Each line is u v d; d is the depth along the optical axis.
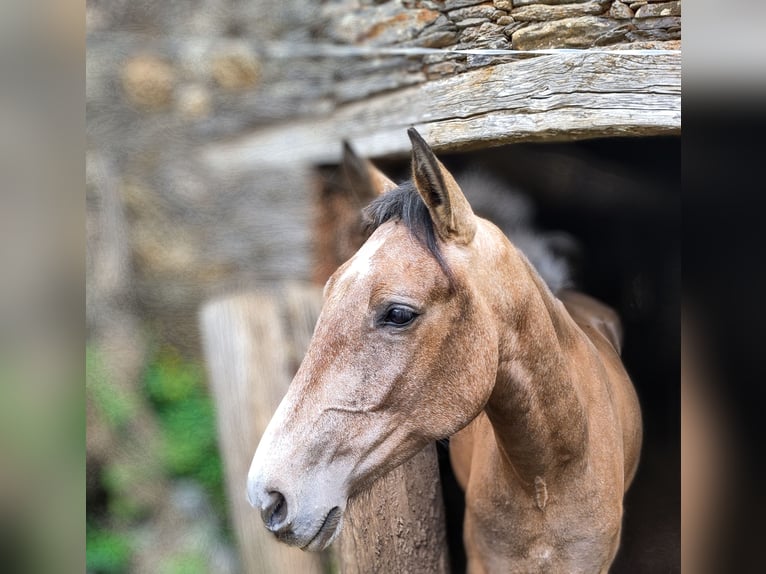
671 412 2.83
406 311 1.39
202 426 3.26
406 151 2.51
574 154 2.77
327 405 1.39
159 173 3.21
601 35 2.13
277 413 1.41
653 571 2.65
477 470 1.88
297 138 2.98
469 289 1.44
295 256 3.08
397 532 2.13
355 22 2.73
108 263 3.19
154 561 3.06
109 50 3.20
